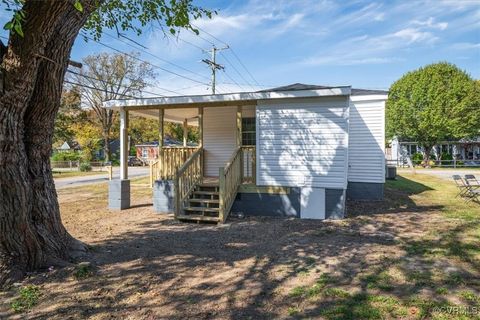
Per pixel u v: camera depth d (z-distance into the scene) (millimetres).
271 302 3414
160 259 4820
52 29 3580
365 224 7215
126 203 9648
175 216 7742
